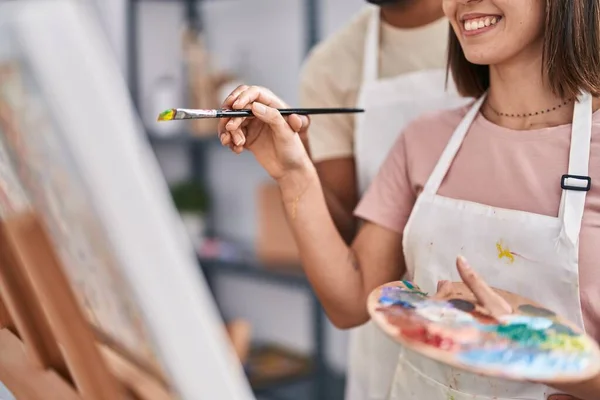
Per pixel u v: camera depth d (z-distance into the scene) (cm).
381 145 159
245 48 329
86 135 56
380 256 131
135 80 342
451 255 115
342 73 168
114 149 57
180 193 339
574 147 106
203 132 320
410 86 155
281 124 114
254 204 335
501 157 114
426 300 95
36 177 65
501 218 109
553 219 104
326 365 288
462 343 82
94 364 76
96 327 84
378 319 88
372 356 159
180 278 62
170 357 64
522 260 107
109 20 344
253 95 110
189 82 325
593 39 104
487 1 105
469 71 125
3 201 76
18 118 60
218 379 65
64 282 75
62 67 54
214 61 333
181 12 362
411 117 155
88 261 68
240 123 110
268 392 299
